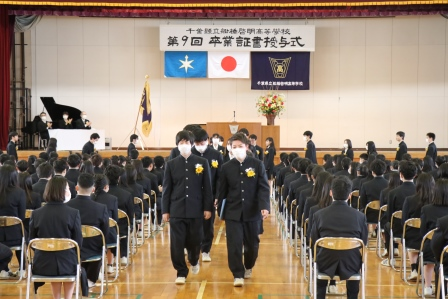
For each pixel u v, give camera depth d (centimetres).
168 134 2567
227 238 823
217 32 2442
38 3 2108
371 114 2542
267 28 2436
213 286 835
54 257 639
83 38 2556
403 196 856
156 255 1048
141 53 2558
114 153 2169
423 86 2527
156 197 1245
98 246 747
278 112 2294
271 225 1388
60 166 913
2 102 2323
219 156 946
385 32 2530
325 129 2552
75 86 2559
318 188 788
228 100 2558
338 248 619
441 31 2516
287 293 800
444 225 637
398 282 855
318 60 2542
